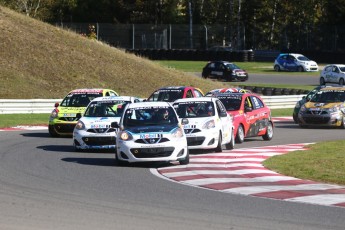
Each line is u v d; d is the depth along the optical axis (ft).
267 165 134.10
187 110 158.71
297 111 243.19
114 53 370.94
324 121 224.33
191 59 572.51
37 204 94.63
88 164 138.21
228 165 135.54
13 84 312.50
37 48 346.33
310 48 597.52
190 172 126.41
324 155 148.15
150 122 139.23
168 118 140.36
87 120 163.32
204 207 93.04
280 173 124.57
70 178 118.83
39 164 137.39
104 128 159.84
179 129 136.67
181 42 628.28
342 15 647.15
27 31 359.46
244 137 179.83
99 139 158.92
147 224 82.23
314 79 454.40
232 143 163.84
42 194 102.47
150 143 132.26
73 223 82.69
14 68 325.01
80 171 127.85
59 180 116.37
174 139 133.49
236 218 85.92
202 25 636.07
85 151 163.02
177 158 133.39
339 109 225.15
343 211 90.74
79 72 338.34
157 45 620.49
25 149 164.76
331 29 583.58
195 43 631.56
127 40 616.39
